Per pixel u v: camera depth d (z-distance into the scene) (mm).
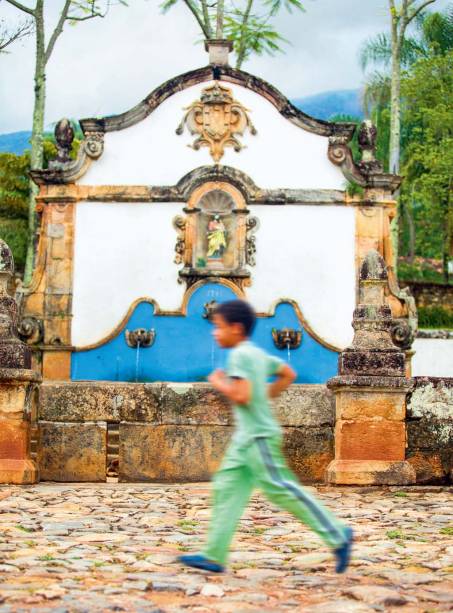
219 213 23141
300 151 23266
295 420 12898
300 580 6223
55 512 9672
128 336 22609
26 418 12531
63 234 23000
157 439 13062
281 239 23078
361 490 11789
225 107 23266
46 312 22781
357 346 12383
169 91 23219
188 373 22547
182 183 22969
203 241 23109
